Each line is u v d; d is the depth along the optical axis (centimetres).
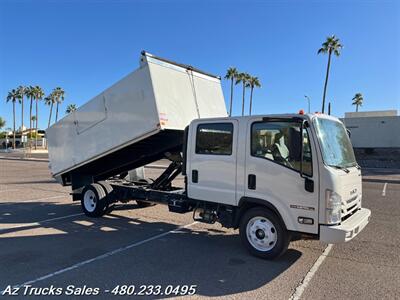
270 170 523
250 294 420
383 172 2391
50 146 948
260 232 546
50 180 1689
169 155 800
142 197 782
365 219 523
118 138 748
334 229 468
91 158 823
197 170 619
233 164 566
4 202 1065
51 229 731
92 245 618
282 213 512
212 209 610
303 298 411
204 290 431
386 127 3972
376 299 410
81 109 841
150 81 669
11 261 530
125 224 781
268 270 500
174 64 727
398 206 1016
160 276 474
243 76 6462
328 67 4431
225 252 581
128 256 558
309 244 631
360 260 547
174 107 699
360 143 4091
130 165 911
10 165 2836
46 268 502
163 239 660
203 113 777
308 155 490
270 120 525
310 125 491
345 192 503
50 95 9175
